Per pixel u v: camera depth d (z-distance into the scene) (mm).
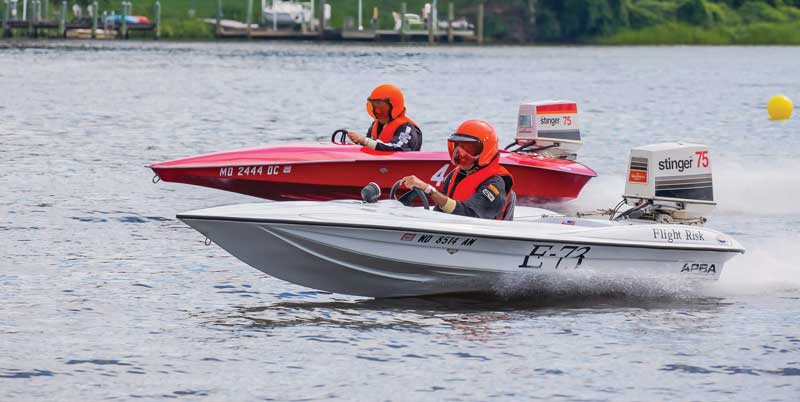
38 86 151125
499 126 103438
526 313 35844
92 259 43438
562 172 57688
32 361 30078
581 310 36344
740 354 31594
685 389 28625
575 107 59156
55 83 157750
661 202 39500
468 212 37375
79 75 176125
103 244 46594
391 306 36656
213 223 34844
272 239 35250
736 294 38969
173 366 29906
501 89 159750
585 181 58594
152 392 27906
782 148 88250
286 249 35594
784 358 31266
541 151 58562
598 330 33875
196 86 156875
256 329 33562
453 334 33219
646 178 39531
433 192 36969
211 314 35312
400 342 32344
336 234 35281
